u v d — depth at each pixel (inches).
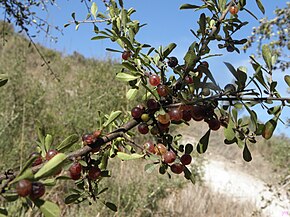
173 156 57.7
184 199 310.3
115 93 333.4
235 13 61.1
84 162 52.6
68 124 291.3
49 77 349.4
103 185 235.6
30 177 37.9
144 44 61.0
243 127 55.9
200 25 57.6
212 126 55.2
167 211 278.7
